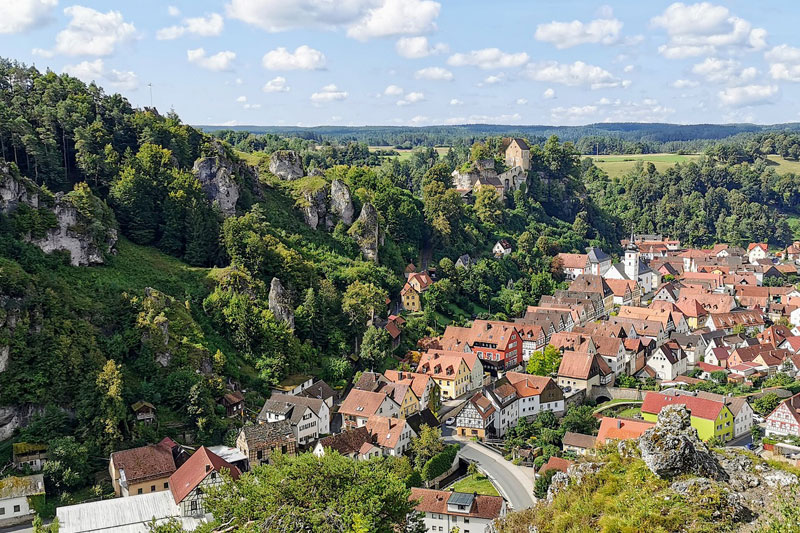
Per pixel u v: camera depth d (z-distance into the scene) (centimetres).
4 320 10894
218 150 18725
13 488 9256
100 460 10481
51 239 13162
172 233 15875
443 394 15412
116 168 16425
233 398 12419
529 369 16325
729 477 5359
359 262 18988
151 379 11956
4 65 18488
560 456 11925
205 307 14212
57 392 10844
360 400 13175
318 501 5425
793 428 12738
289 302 15275
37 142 15388
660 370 16788
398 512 5612
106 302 12700
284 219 19025
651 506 4981
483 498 9612
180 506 9012
